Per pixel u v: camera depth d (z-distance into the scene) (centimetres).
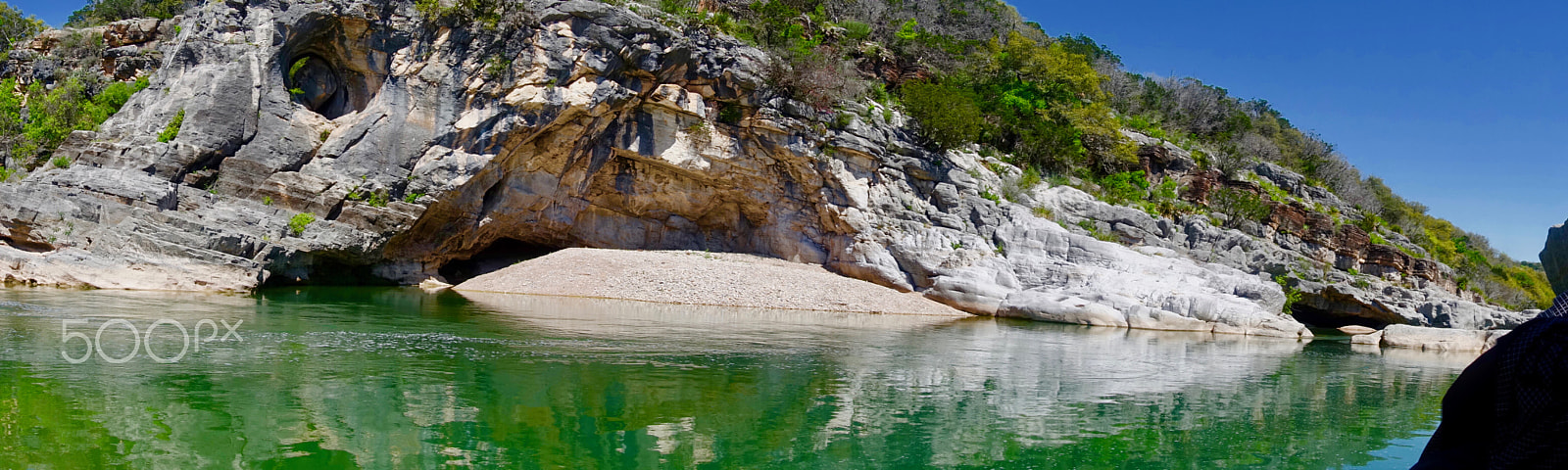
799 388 1457
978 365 1844
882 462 1010
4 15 4322
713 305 3291
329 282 3231
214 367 1353
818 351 1966
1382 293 4428
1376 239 5266
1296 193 5659
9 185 2572
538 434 1057
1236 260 4225
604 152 3734
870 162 4009
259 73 3067
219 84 2992
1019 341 2450
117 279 2494
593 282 3491
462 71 3297
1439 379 2008
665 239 4241
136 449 895
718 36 3706
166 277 2542
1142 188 4944
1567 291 322
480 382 1357
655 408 1237
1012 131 4769
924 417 1268
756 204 4156
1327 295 4300
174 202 2825
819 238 4153
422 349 1666
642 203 4075
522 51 3306
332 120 3284
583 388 1355
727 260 3950
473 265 3950
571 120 3491
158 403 1098
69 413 1021
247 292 2662
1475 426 348
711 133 3803
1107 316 3291
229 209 2892
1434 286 5219
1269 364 2186
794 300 3419
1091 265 3600
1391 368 2217
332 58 3288
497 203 3603
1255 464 1088
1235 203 4731
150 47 3797
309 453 919
